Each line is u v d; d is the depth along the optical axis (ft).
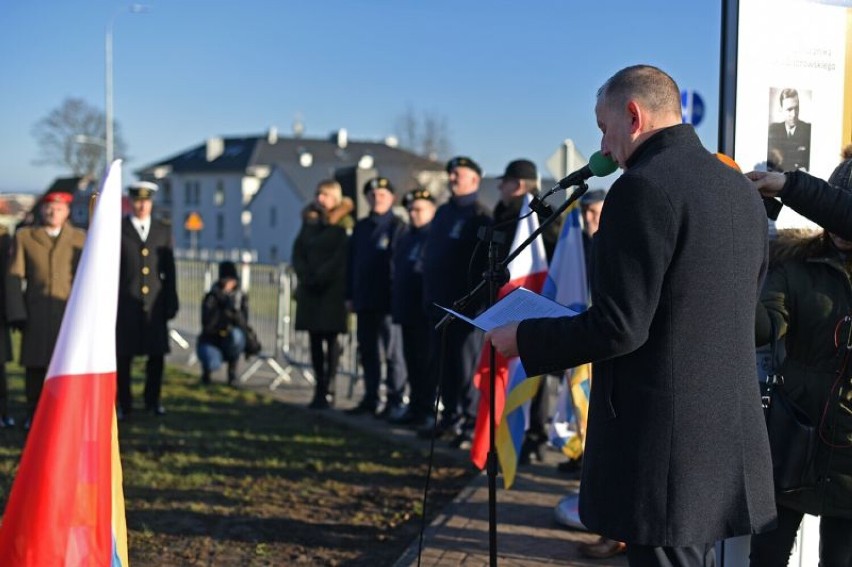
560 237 18.67
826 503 10.73
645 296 8.57
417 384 27.12
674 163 8.82
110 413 9.35
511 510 18.42
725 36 11.83
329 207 29.48
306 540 17.42
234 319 35.04
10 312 25.59
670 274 8.70
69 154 202.08
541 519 17.83
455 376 24.63
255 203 222.48
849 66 12.32
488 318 9.87
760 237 9.27
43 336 25.82
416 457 23.54
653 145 9.10
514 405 17.60
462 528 17.33
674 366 8.74
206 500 19.89
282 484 21.17
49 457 9.02
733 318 8.89
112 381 9.37
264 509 19.30
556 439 19.90
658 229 8.56
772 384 11.00
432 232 24.09
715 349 8.79
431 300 23.90
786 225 12.06
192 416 29.01
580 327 8.80
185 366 40.45
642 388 8.89
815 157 12.21
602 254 8.77
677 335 8.73
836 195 10.30
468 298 11.70
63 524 9.02
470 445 24.36
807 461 10.62
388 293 27.78
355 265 28.25
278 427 27.32
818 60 12.12
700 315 8.71
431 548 16.20
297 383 36.01
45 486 8.99
